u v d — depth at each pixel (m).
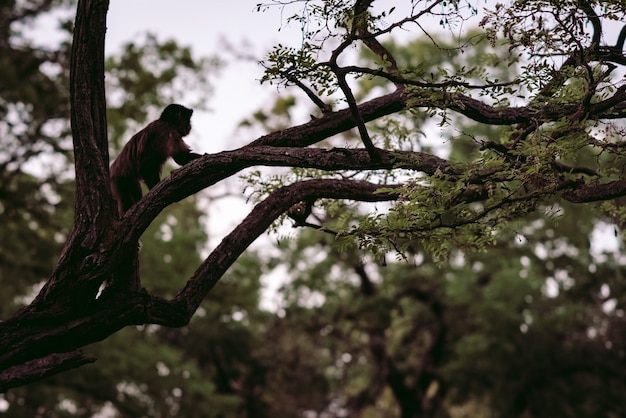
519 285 27.88
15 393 23.39
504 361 27.59
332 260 29.17
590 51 7.67
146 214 6.86
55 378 22.52
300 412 38.53
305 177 9.02
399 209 7.66
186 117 9.09
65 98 21.56
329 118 7.59
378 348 30.45
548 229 27.33
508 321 27.50
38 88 21.31
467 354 27.95
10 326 6.72
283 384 35.16
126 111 22.77
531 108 8.02
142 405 23.98
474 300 28.81
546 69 7.75
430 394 34.66
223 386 34.56
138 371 23.55
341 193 7.68
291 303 31.09
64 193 22.39
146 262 25.11
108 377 22.77
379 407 36.00
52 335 6.74
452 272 29.39
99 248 6.78
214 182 7.09
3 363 6.63
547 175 7.83
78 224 6.88
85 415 28.77
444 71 7.70
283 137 7.49
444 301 29.55
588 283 27.84
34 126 21.67
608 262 27.56
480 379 28.11
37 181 22.50
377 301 28.47
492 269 30.41
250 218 7.36
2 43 20.78
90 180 6.91
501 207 8.52
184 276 25.70
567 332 28.55
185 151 9.03
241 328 34.19
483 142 7.98
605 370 27.44
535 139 7.60
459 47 7.55
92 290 6.80
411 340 32.31
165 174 23.86
